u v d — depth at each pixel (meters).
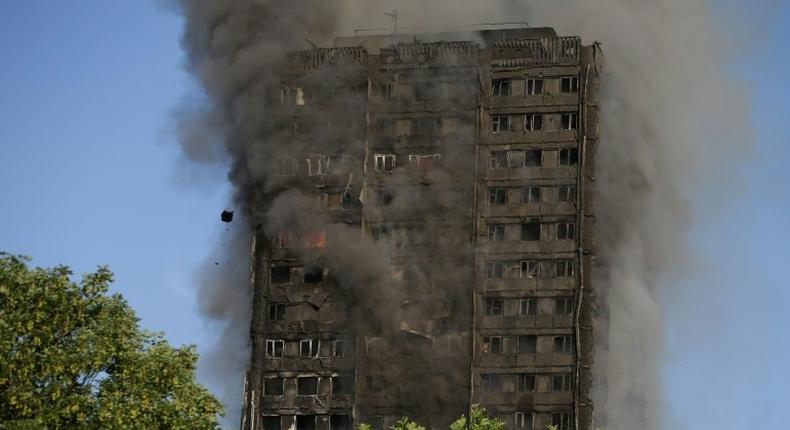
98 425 118.25
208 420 123.44
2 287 118.88
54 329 120.38
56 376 118.62
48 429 117.06
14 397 115.56
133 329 123.69
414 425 143.50
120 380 121.06
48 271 121.75
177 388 123.00
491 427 142.25
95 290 123.25
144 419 120.31
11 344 117.56
